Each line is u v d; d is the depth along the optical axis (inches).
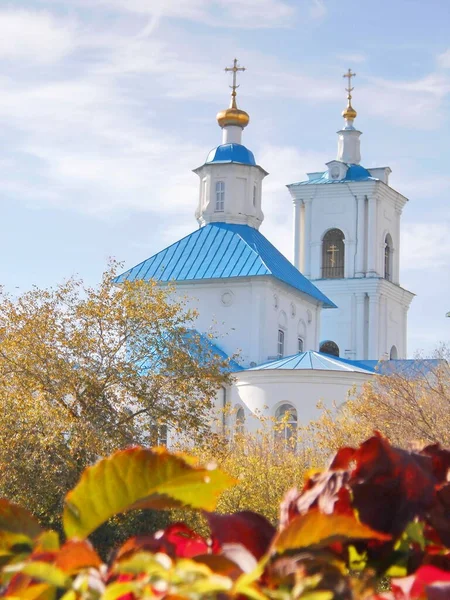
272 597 61.7
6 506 85.7
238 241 2438.5
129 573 65.3
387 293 2920.8
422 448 99.4
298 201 2970.0
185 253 2434.8
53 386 1205.7
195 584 58.0
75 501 82.9
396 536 86.1
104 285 1330.0
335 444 1503.4
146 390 1269.7
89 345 1258.0
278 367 2117.4
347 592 66.4
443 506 90.3
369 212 2913.4
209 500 86.0
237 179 2546.8
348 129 3070.9
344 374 2095.2
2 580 66.5
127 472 82.7
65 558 69.4
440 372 1551.4
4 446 1101.7
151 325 1307.8
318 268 2928.2
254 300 2345.0
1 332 1246.3
